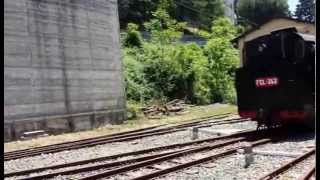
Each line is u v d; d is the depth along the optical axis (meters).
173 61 36.94
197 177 9.68
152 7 64.25
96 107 25.39
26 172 10.87
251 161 10.95
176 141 16.73
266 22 39.62
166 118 28.58
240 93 17.83
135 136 18.00
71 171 10.52
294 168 10.12
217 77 40.75
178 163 11.38
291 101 16.75
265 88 17.20
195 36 61.78
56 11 22.97
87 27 25.30
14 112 19.80
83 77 24.55
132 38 39.25
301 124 17.89
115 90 27.56
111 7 28.17
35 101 21.08
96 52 25.95
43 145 18.03
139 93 32.91
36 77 21.33
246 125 21.48
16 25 20.52
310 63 16.70
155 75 35.81
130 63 34.62
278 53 17.00
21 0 20.91
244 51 17.78
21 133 19.98
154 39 40.91
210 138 15.79
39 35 21.78
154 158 11.95
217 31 44.84
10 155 14.50
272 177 9.14
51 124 21.86
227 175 9.82
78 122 23.70
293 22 35.50
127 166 10.50
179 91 36.72
